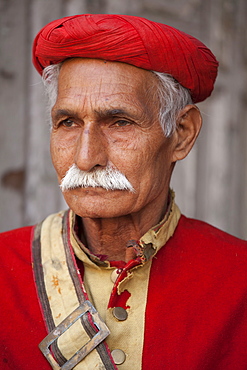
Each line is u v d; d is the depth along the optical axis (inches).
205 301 57.9
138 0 119.0
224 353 56.8
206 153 138.7
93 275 58.0
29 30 108.3
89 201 53.8
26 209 110.7
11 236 63.6
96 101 52.6
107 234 58.9
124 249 60.1
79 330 52.8
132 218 58.2
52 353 52.9
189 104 60.7
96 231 58.8
